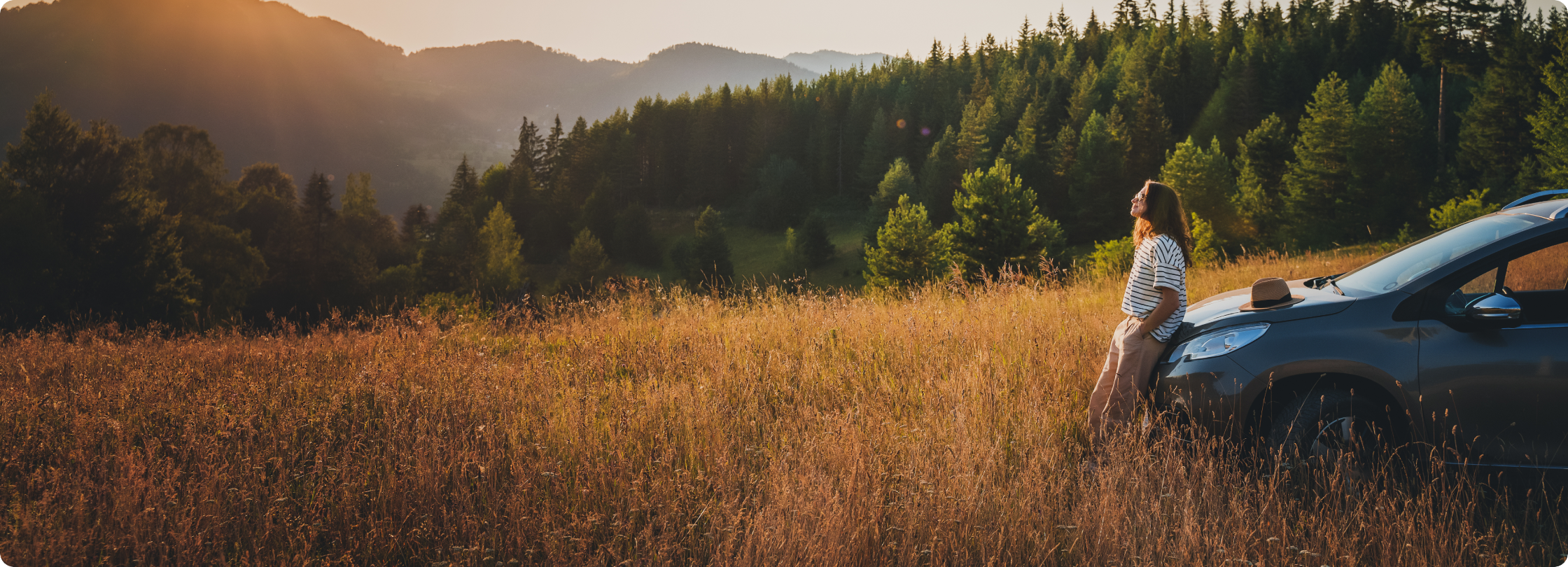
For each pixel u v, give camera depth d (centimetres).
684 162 12688
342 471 323
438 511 295
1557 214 323
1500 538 286
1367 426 315
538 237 10950
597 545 281
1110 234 7506
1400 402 310
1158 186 365
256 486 305
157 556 268
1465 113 6200
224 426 385
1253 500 296
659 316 770
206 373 555
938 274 4478
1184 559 251
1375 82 6250
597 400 447
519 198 11500
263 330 838
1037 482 305
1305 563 248
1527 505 287
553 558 260
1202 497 289
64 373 561
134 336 774
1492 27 5709
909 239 4650
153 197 4156
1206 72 10312
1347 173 5728
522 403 437
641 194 12631
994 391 430
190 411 427
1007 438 380
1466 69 5791
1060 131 9025
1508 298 292
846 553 254
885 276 4662
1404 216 5616
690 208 12269
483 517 291
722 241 8594
